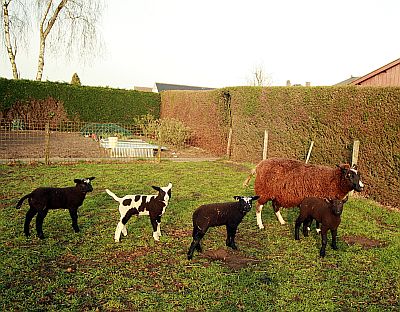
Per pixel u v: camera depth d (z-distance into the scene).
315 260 5.49
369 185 9.88
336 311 4.08
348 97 10.55
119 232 5.89
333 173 6.60
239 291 4.40
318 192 6.68
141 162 15.18
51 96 26.97
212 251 5.69
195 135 22.78
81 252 5.45
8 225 6.47
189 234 6.41
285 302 4.20
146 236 6.21
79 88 27.89
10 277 4.57
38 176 11.12
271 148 14.50
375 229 7.08
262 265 5.23
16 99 25.84
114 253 5.47
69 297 4.15
